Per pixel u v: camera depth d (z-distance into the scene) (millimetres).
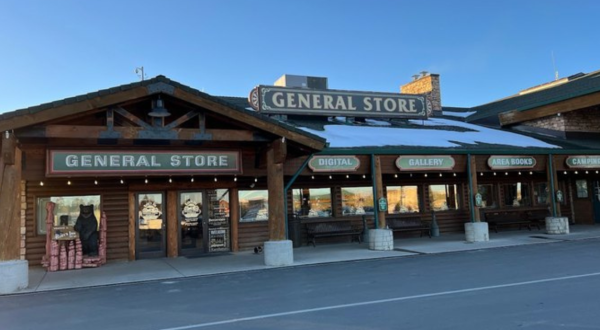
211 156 10555
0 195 8828
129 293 8344
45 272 11180
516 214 18797
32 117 8750
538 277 8242
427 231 17359
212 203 14344
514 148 15203
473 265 9992
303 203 15906
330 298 7168
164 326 5930
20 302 7820
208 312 6605
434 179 17969
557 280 7902
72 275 10570
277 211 11227
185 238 13906
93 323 6227
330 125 16922
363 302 6773
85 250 12430
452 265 10141
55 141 9750
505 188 19250
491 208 18859
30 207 12359
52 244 11453
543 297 6637
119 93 9352
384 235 13273
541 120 19672
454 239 15672
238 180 14766
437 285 7871
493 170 14977
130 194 13359
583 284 7488
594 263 9648
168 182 13773
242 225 14648
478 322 5434
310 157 12273
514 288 7352
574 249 12117
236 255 13492
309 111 16969
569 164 15969
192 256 13516
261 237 14875
